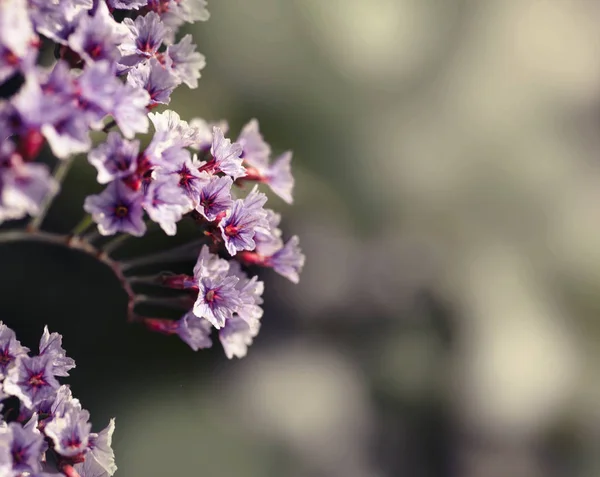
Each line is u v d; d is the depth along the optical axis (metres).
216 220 0.37
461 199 0.79
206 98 0.69
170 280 0.38
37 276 0.60
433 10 0.82
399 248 0.78
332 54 0.75
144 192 0.36
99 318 0.61
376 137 0.76
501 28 0.84
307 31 0.74
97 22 0.36
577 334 0.80
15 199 0.34
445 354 0.77
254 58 0.71
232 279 0.37
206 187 0.37
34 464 0.36
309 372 0.72
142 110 0.36
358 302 0.76
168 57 0.38
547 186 0.82
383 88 0.78
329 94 0.75
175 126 0.36
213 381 0.66
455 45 0.83
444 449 0.75
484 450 0.76
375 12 0.78
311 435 0.68
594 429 0.78
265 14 0.72
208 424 0.64
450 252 0.79
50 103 0.34
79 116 0.35
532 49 0.84
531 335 0.78
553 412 0.78
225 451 0.64
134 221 0.36
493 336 0.77
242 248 0.37
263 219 0.37
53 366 0.37
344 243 0.76
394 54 0.78
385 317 0.77
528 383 0.77
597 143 0.85
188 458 0.62
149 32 0.38
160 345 0.63
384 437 0.73
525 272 0.80
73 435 0.36
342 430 0.71
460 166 0.80
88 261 0.61
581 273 0.81
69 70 0.36
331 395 0.71
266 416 0.67
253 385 0.68
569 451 0.77
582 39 0.87
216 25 0.71
